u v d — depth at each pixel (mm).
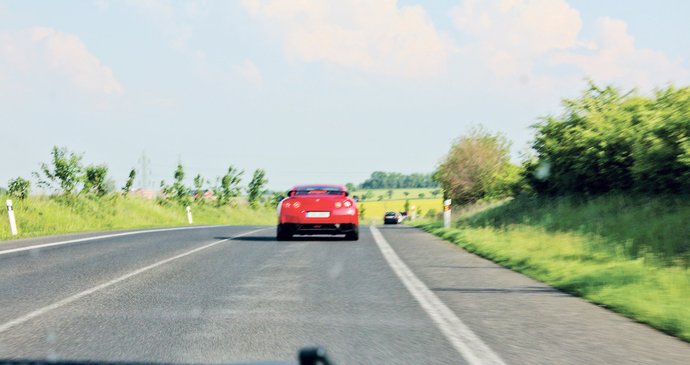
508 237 16328
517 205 25000
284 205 17375
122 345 5613
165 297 8156
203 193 47062
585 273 10000
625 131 18297
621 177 18625
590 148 19203
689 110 15055
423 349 5523
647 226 14086
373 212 133500
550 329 6367
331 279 9836
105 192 30781
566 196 21547
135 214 31391
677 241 12297
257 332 6156
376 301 7910
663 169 15570
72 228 23719
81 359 5094
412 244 16531
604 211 17344
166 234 20359
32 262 12008
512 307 7586
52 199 27047
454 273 10625
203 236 19422
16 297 8117
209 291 8648
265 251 14367
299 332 6168
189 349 5480
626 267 10469
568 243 13898
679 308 7160
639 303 7516
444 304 7734
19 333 6074
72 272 10570
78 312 7133
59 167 27797
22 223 21781
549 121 22453
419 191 197500
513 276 10320
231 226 28250
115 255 13344
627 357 5285
